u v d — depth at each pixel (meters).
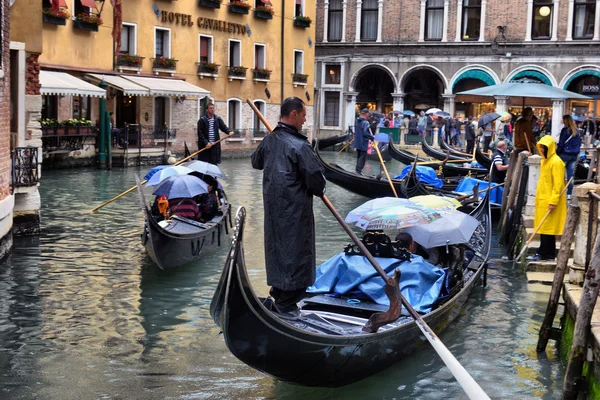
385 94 34.28
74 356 6.14
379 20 32.41
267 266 5.00
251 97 28.34
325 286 6.34
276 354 4.94
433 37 31.69
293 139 4.89
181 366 5.98
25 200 10.61
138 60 22.75
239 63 27.67
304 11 31.02
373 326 5.41
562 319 6.64
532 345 6.58
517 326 7.06
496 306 7.66
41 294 7.82
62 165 20.05
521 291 8.19
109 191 15.55
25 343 6.41
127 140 21.30
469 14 30.95
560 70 29.41
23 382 5.61
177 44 24.73
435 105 33.34
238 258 4.51
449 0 31.02
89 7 21.38
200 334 6.73
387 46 32.34
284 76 30.19
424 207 6.92
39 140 11.21
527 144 11.27
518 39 30.05
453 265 7.13
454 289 6.75
